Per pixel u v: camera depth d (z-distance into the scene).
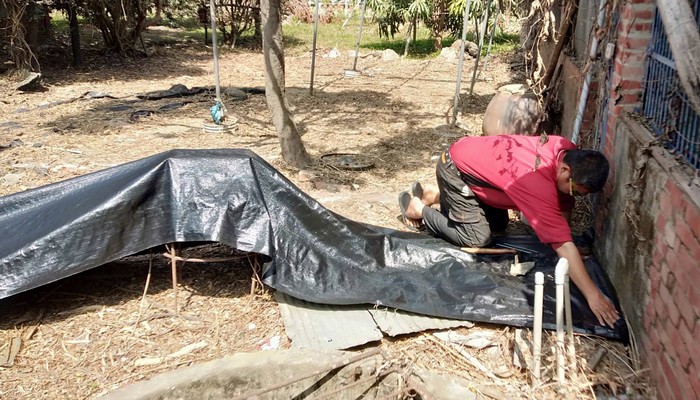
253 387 3.04
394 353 3.32
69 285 3.97
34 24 11.64
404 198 4.94
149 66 12.83
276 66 6.14
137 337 3.48
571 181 3.47
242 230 3.71
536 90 7.03
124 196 3.65
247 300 3.85
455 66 12.97
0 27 10.77
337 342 3.34
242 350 3.35
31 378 3.13
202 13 15.82
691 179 2.71
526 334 3.43
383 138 7.65
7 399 2.97
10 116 8.56
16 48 10.48
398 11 15.43
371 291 3.73
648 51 3.75
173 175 3.79
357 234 4.09
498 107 6.90
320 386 3.12
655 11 3.67
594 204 4.41
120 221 3.64
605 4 4.42
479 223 4.17
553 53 6.33
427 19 15.16
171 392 2.86
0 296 3.42
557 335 3.05
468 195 4.11
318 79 11.59
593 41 4.59
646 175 3.20
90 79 11.27
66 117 8.54
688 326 2.53
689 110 2.93
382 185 6.01
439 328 3.50
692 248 2.51
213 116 7.96
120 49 13.65
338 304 3.66
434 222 4.43
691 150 2.88
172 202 3.75
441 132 7.89
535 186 3.58
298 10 20.73
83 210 3.65
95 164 6.55
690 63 2.29
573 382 3.04
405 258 4.10
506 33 17.20
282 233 3.84
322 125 8.27
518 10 11.52
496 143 3.96
